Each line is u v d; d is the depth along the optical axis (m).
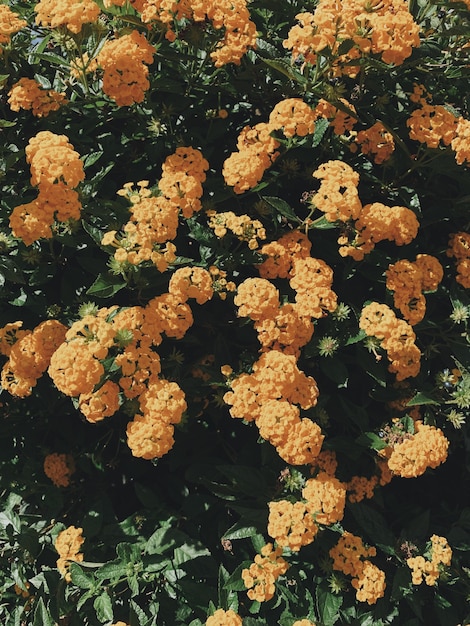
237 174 0.54
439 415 0.61
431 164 0.60
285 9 0.62
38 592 0.56
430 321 0.58
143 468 0.62
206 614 0.55
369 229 0.55
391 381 0.60
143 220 0.50
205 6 0.54
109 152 0.59
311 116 0.54
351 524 0.58
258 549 0.53
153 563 0.53
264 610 0.56
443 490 0.67
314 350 0.54
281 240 0.57
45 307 0.56
